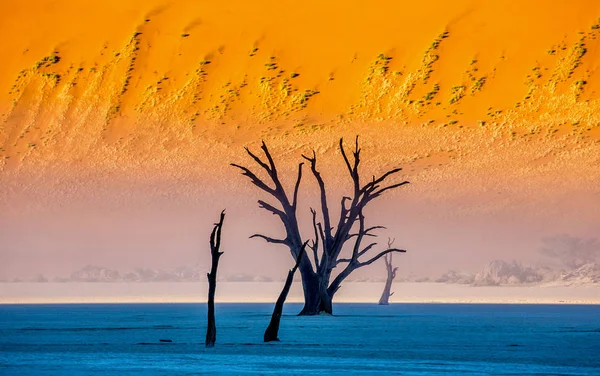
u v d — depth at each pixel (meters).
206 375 65.50
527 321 140.50
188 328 121.25
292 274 97.88
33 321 142.00
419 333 110.75
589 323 135.75
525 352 85.88
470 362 76.88
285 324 128.25
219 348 89.44
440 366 73.44
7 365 72.56
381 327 121.62
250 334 109.62
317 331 113.19
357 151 144.50
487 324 131.50
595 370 71.12
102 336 106.50
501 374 67.81
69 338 103.19
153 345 93.12
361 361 76.94
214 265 90.81
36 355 81.69
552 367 73.25
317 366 72.81
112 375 65.19
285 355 82.06
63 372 67.06
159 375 65.25
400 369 70.94
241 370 69.25
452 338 103.06
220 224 90.25
